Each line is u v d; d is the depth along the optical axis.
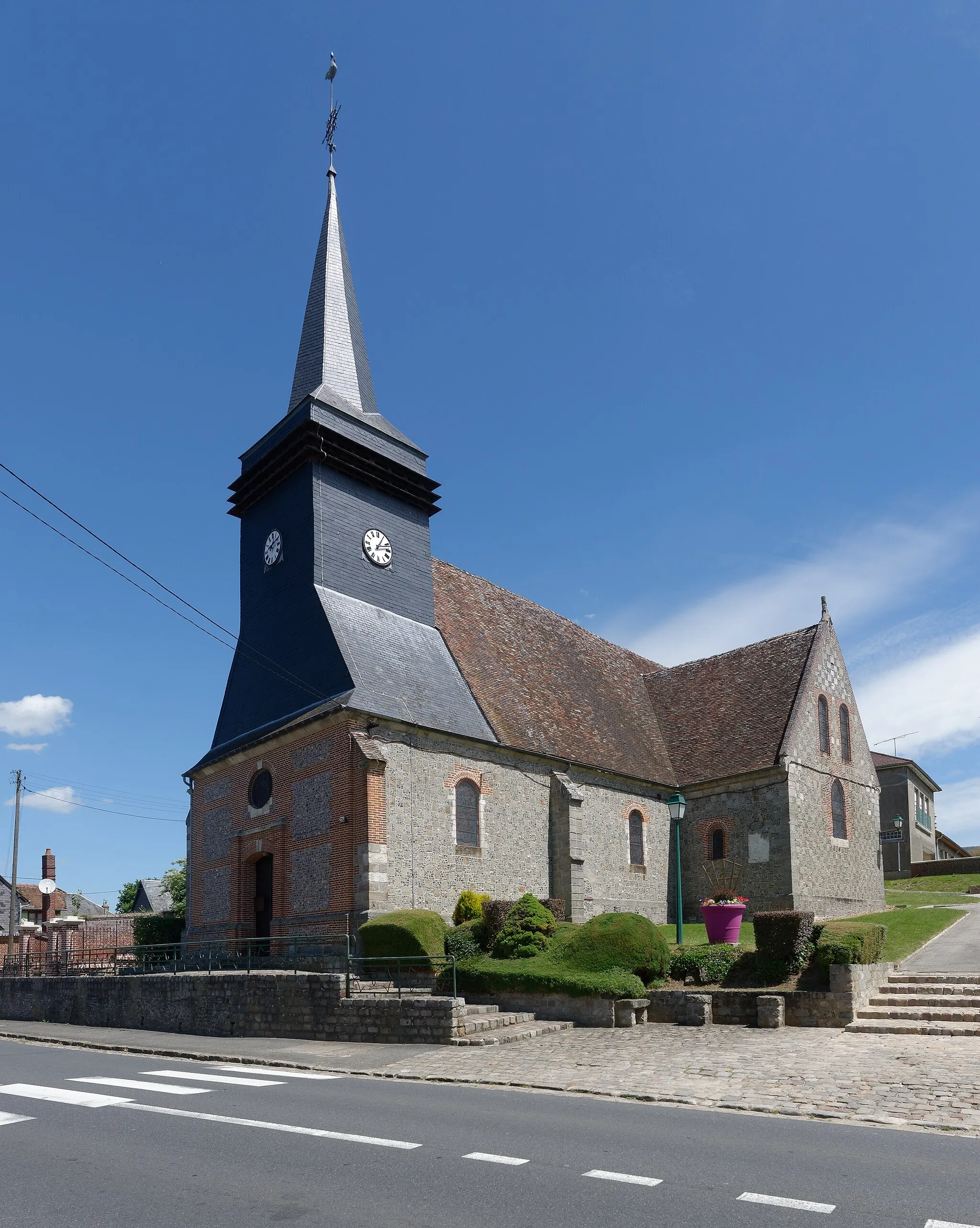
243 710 28.52
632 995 16.92
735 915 20.11
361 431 28.75
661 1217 6.45
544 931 19.52
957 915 24.91
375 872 22.05
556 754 28.28
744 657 36.66
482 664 29.80
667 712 36.78
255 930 26.02
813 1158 8.03
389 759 23.39
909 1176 7.45
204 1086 12.07
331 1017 17.55
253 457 30.03
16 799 47.38
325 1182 7.30
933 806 66.38
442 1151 8.23
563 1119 9.73
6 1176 7.59
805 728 32.09
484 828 25.53
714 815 31.73
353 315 31.88
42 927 42.62
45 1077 13.19
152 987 21.41
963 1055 12.92
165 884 48.66
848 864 32.72
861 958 16.67
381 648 26.45
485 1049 15.20
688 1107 10.62
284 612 27.45
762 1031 15.55
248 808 26.47
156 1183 7.32
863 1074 11.89
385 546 28.64
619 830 30.16
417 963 19.52
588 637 38.38
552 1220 6.39
